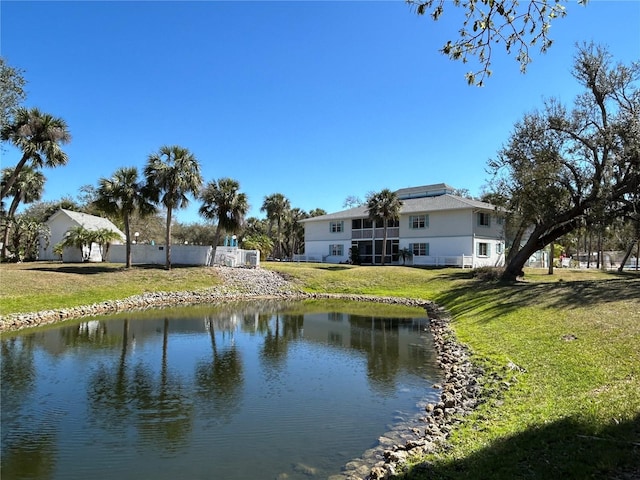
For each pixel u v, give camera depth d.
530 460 4.96
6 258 37.00
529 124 23.89
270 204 63.19
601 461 4.64
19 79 21.50
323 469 6.07
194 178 32.41
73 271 28.97
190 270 33.16
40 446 6.95
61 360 12.53
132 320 20.05
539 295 18.28
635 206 20.91
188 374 11.24
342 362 12.52
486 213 41.34
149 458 6.54
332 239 51.19
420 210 42.78
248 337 16.30
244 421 8.00
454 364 11.41
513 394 7.93
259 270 36.31
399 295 29.36
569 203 24.19
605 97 21.78
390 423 7.79
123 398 9.30
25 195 38.28
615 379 7.55
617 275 33.09
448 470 5.09
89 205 56.88
